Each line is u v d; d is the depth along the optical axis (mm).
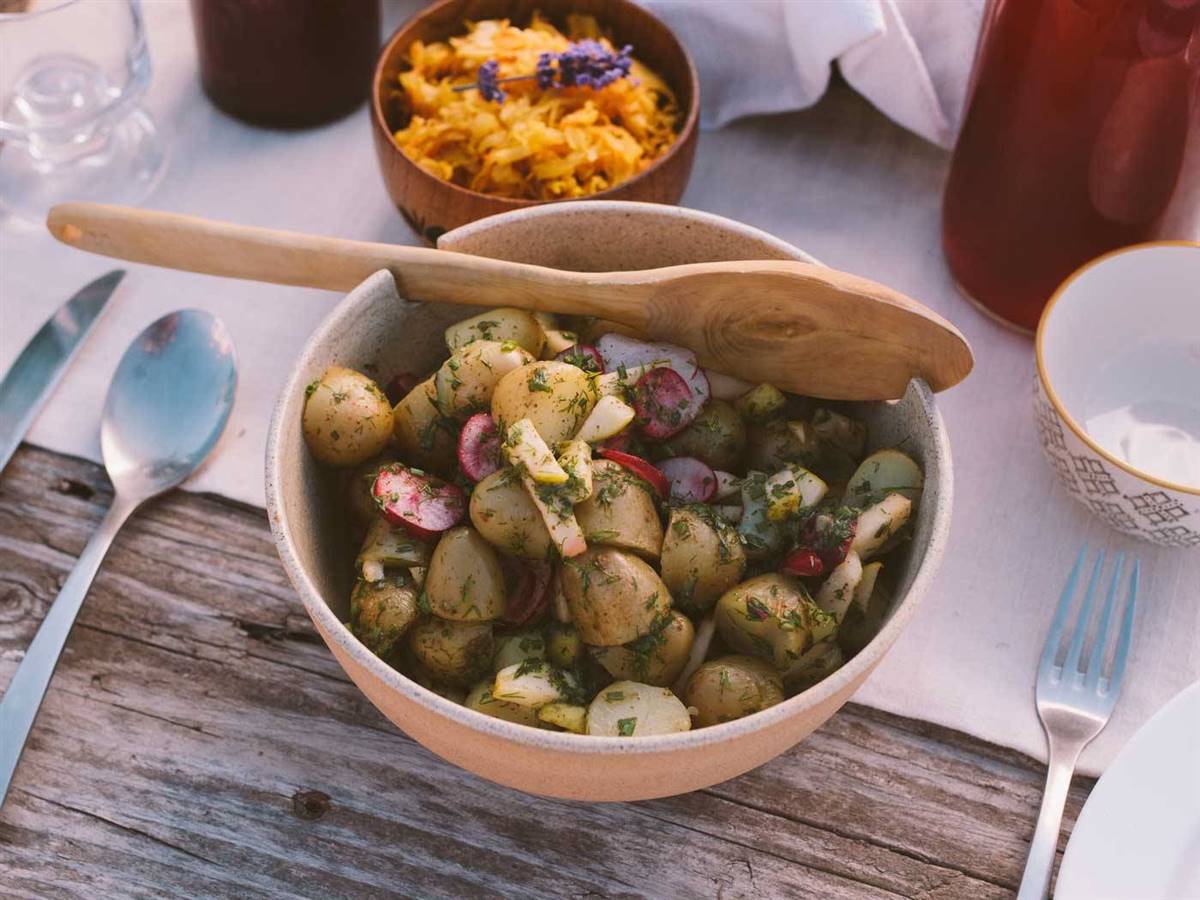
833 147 718
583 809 522
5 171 697
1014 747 532
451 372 499
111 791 522
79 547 578
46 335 626
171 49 751
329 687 547
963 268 645
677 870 511
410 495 486
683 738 429
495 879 508
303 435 499
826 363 517
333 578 512
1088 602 555
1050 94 563
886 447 527
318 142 715
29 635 558
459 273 523
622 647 474
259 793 523
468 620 474
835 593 485
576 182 638
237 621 561
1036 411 576
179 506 587
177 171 700
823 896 506
